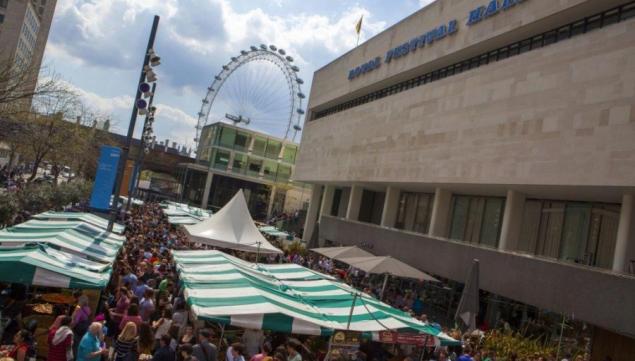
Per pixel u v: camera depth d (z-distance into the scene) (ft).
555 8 83.92
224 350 40.55
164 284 52.80
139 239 80.94
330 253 80.89
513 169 86.84
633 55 68.85
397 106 134.41
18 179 151.53
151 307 42.88
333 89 184.65
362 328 39.55
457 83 108.88
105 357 34.40
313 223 207.00
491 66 98.17
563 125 78.07
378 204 174.70
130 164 130.11
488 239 111.04
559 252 90.53
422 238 113.39
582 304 68.85
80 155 151.94
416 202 142.72
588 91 74.74
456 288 100.17
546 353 60.90
